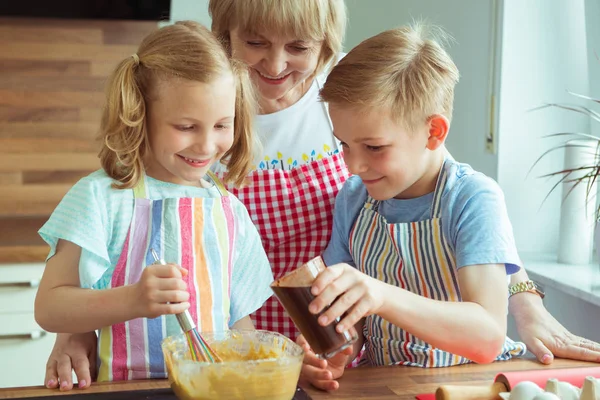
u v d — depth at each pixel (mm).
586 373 1124
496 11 2277
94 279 1235
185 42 1256
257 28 1449
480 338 1235
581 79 2314
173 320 1281
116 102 1263
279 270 1647
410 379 1222
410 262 1388
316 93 1696
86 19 2771
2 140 2746
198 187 1382
